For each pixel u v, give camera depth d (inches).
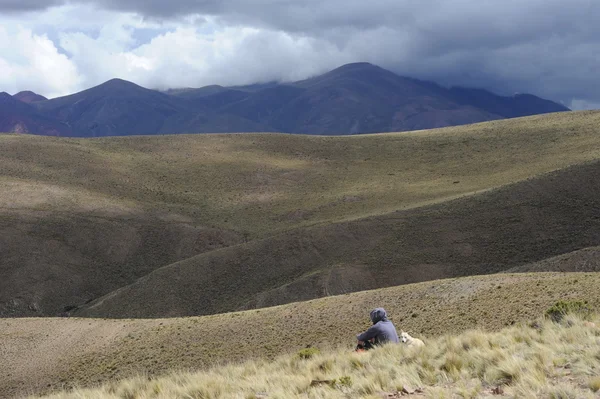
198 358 1596.9
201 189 5831.7
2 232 4618.6
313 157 6643.7
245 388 490.0
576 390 383.2
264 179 6058.1
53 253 4532.5
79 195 5295.3
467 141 6530.5
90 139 7052.2
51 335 2074.3
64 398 597.9
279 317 1758.1
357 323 1566.2
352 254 3811.5
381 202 4958.2
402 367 481.7
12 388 1740.9
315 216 4940.9
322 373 518.6
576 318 616.1
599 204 3789.4
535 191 4045.3
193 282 3890.3
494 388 416.5
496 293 1443.2
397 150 6648.6
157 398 500.7
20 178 5526.6
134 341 1844.2
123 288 4037.9
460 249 3688.5
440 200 4495.6
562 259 2628.0
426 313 1497.3
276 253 3991.1
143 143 6988.2
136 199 5447.8
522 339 540.4
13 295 4165.8
